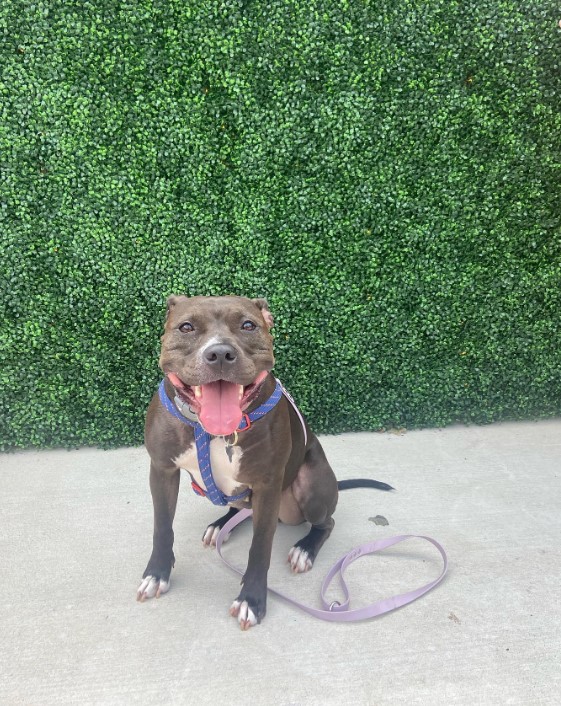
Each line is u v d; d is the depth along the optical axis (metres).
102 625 0.84
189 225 1.33
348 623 0.85
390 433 1.53
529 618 0.86
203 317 0.81
